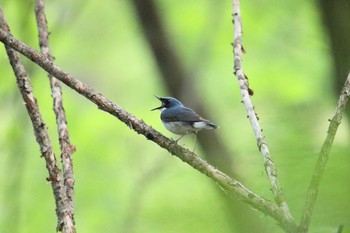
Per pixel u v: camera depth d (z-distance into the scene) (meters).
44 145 5.26
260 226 4.00
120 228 11.30
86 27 18.00
